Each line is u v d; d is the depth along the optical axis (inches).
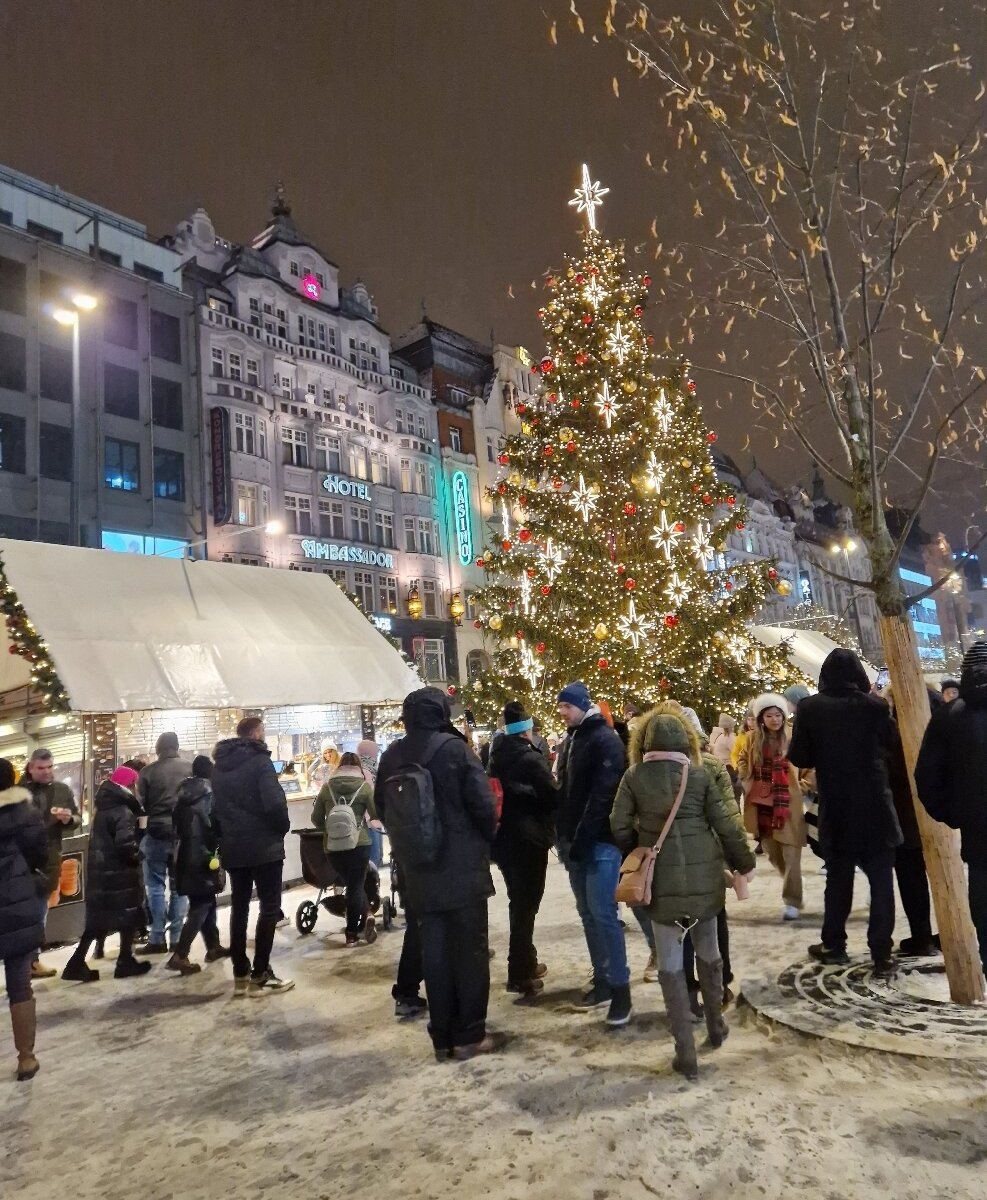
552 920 306.5
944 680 271.3
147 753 457.4
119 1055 204.8
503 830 227.6
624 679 571.2
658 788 164.9
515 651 651.5
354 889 301.4
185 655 429.7
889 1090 143.6
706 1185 120.3
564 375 622.2
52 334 1076.5
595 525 615.8
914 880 216.4
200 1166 143.0
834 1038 162.7
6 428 1019.9
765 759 275.6
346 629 546.0
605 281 618.5
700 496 618.5
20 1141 160.6
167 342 1194.6
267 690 450.3
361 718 588.7
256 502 1242.6
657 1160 128.3
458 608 1475.1
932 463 177.5
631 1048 174.9
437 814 183.0
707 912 162.1
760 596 593.0
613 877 193.9
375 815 310.7
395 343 1765.5
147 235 1282.0
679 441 605.9
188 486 1176.8
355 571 1385.3
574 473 609.9
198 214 1376.7
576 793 201.3
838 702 208.4
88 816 384.5
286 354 1350.9
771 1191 117.6
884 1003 179.6
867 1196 114.5
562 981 230.2
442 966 182.4
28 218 1119.6
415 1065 178.4
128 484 1119.0
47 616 393.7
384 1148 141.8
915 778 167.6
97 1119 167.5
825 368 190.1
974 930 177.9
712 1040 170.6
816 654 885.2
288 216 1505.9
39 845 201.8
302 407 1350.9
